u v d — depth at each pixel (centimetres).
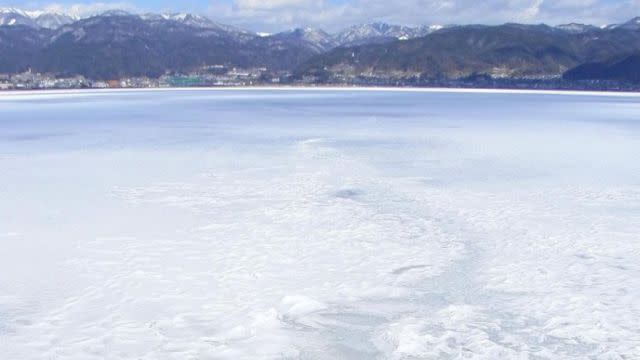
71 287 1215
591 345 977
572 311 1098
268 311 1103
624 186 2202
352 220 1717
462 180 2338
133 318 1077
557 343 987
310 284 1241
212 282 1244
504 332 1030
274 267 1334
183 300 1154
